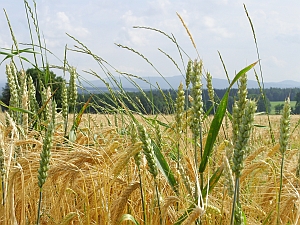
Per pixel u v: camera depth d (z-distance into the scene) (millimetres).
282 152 924
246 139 804
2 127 1272
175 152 1295
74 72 1502
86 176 1104
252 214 1111
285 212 1009
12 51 1487
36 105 1566
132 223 1054
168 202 933
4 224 948
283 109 918
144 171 1007
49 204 1137
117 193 1104
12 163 1099
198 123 950
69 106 1526
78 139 1429
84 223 1030
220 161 1189
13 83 1437
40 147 1253
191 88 951
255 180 1221
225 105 958
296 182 1115
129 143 1282
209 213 990
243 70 937
